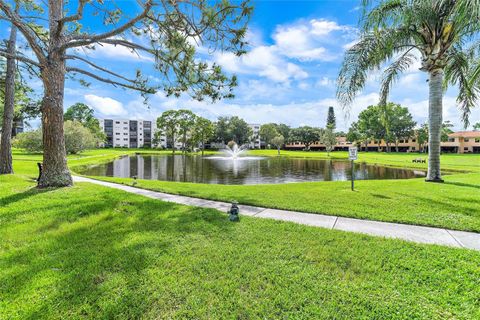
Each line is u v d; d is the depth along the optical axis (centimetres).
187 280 254
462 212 505
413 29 831
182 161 3011
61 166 741
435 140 914
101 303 218
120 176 1592
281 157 3975
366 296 230
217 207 571
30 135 2994
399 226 434
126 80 770
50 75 704
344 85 852
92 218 463
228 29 553
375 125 4988
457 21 591
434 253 314
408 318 202
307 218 485
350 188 821
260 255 311
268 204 588
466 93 906
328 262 293
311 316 205
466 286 244
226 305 218
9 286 241
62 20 657
